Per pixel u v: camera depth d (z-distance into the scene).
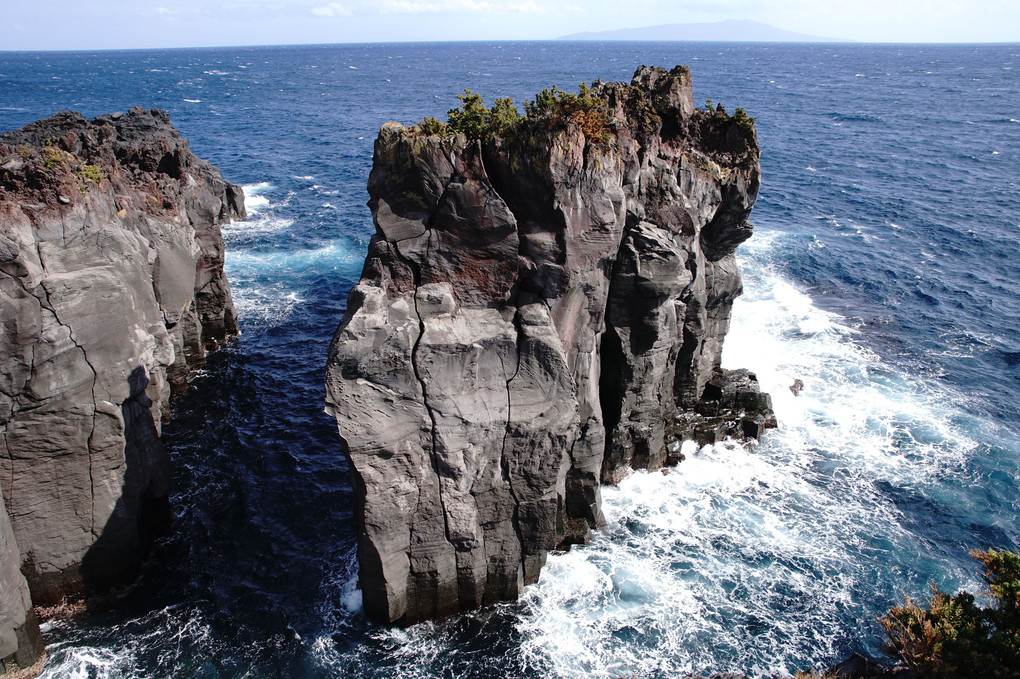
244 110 179.75
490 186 25.02
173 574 30.08
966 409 42.03
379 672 25.66
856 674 24.27
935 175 99.38
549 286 26.31
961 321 53.56
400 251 25.19
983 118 156.50
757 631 27.59
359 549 26.14
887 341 50.22
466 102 25.77
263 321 53.00
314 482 35.62
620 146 27.80
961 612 22.27
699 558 30.95
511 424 26.05
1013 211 80.50
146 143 45.56
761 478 35.88
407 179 24.89
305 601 28.61
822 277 61.66
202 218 46.09
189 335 44.84
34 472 26.31
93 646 26.61
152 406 32.12
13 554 25.22
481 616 28.03
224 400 42.66
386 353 24.67
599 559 30.77
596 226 26.52
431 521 26.12
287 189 93.00
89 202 27.94
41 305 24.89
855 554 31.45
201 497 34.53
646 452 34.94
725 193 33.56
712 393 38.47
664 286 29.23
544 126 24.72
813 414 41.00
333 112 175.25
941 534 32.66
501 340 25.88
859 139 129.00
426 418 25.48
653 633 27.36
